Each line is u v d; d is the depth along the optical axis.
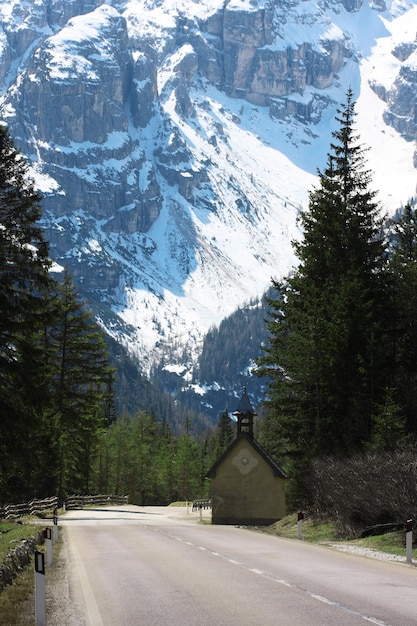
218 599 21.17
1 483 69.94
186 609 19.86
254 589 22.73
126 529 53.84
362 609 19.34
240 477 79.94
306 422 59.69
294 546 37.41
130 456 168.00
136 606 20.61
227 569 27.58
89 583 25.19
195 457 197.25
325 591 22.17
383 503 37.81
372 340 54.38
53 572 28.88
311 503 55.91
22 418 53.31
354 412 53.75
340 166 68.94
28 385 53.09
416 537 34.88
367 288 60.25
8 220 53.12
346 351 54.72
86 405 83.94
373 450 44.97
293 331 63.25
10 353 53.09
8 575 26.20
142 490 172.75
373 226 67.00
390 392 48.72
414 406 54.69
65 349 82.56
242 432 81.62
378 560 30.38
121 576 26.61
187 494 186.25
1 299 51.72
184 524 66.06
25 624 18.80
